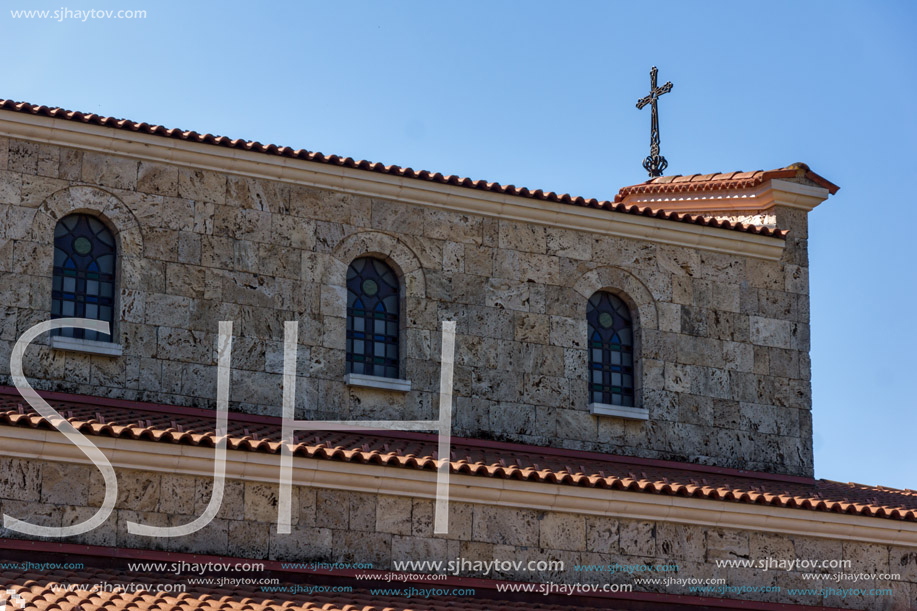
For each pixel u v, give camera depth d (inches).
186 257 999.6
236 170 1022.4
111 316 983.6
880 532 984.9
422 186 1059.9
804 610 956.6
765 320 1144.2
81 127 982.4
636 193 1291.8
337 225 1042.7
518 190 1080.8
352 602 832.9
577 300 1094.4
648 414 1088.2
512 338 1068.5
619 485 925.8
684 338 1116.5
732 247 1143.6
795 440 1128.8
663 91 1300.4
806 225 1182.9
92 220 992.9
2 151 968.9
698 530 954.1
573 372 1080.2
